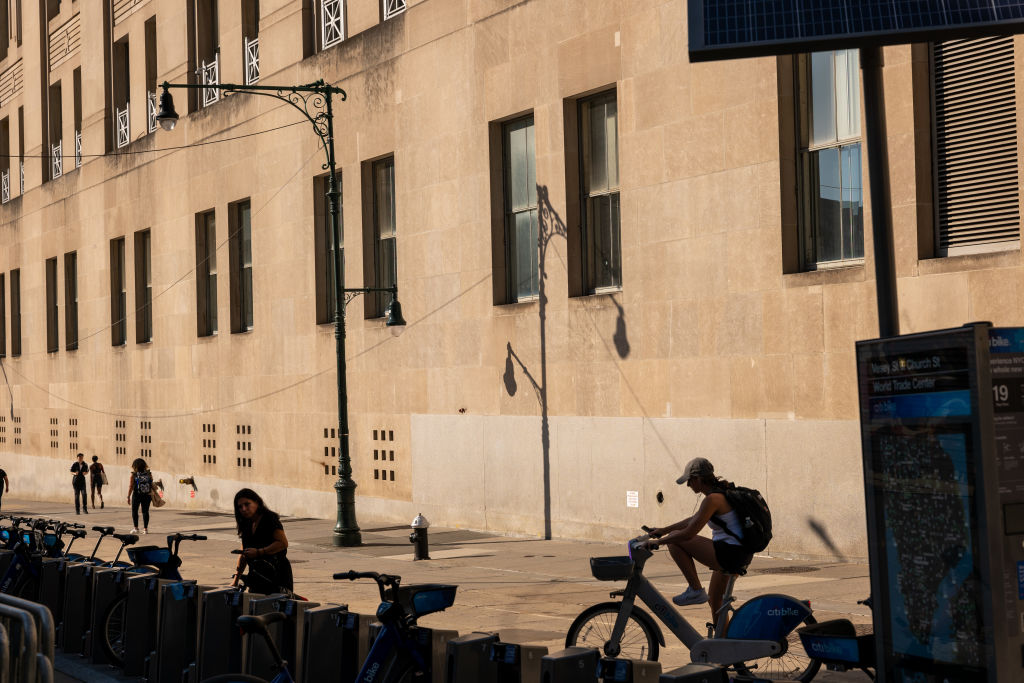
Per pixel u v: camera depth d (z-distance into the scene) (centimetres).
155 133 3662
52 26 4581
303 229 2911
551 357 2153
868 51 760
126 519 3241
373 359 2672
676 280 1898
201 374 3422
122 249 4031
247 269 3250
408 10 2528
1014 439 572
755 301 1762
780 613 800
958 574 579
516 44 2225
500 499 2280
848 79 1670
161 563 1155
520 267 2286
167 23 3609
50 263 4619
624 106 1997
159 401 3681
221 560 2102
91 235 4175
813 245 1731
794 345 1700
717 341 1823
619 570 866
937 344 588
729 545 882
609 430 2025
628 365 1984
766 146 1747
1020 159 1438
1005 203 1474
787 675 860
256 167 3117
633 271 1981
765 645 789
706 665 655
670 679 639
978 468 564
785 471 1706
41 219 4628
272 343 3062
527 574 1708
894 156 1575
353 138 2725
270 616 723
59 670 1134
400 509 2583
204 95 3475
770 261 1741
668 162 1912
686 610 1282
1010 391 574
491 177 2303
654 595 872
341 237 2819
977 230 1505
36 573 1312
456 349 2403
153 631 1066
